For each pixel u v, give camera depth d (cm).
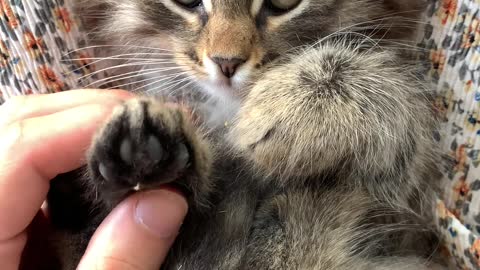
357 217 13
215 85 14
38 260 14
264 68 14
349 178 13
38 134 12
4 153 11
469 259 12
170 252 13
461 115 13
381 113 13
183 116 11
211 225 13
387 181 13
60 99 13
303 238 13
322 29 15
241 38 13
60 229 14
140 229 11
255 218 13
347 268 13
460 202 13
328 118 13
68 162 12
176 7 15
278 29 14
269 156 13
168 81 16
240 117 14
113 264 11
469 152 13
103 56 16
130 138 10
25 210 11
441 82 14
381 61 14
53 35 15
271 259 12
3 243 11
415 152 14
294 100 13
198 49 14
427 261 14
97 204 13
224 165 14
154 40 16
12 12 14
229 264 12
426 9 14
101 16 16
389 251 14
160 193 11
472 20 13
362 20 15
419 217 14
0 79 15
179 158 11
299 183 13
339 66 14
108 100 13
